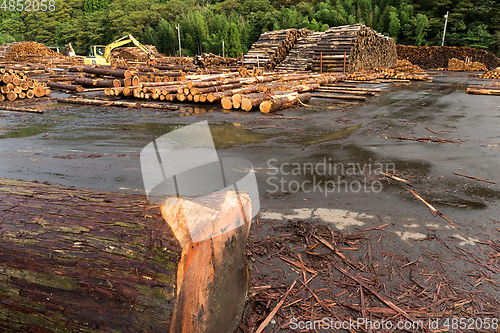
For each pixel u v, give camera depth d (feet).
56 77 52.44
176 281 4.01
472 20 195.11
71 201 5.24
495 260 7.68
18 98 40.32
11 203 5.26
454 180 12.81
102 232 4.51
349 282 6.97
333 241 8.52
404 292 6.65
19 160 15.96
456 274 7.20
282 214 10.06
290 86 39.88
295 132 21.44
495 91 39.32
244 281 6.31
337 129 22.21
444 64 118.73
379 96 40.11
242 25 266.57
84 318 4.34
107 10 365.40
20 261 4.59
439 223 9.46
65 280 4.40
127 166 14.87
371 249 8.17
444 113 27.89
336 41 65.92
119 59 95.04
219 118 26.58
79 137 20.67
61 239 4.56
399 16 207.21
